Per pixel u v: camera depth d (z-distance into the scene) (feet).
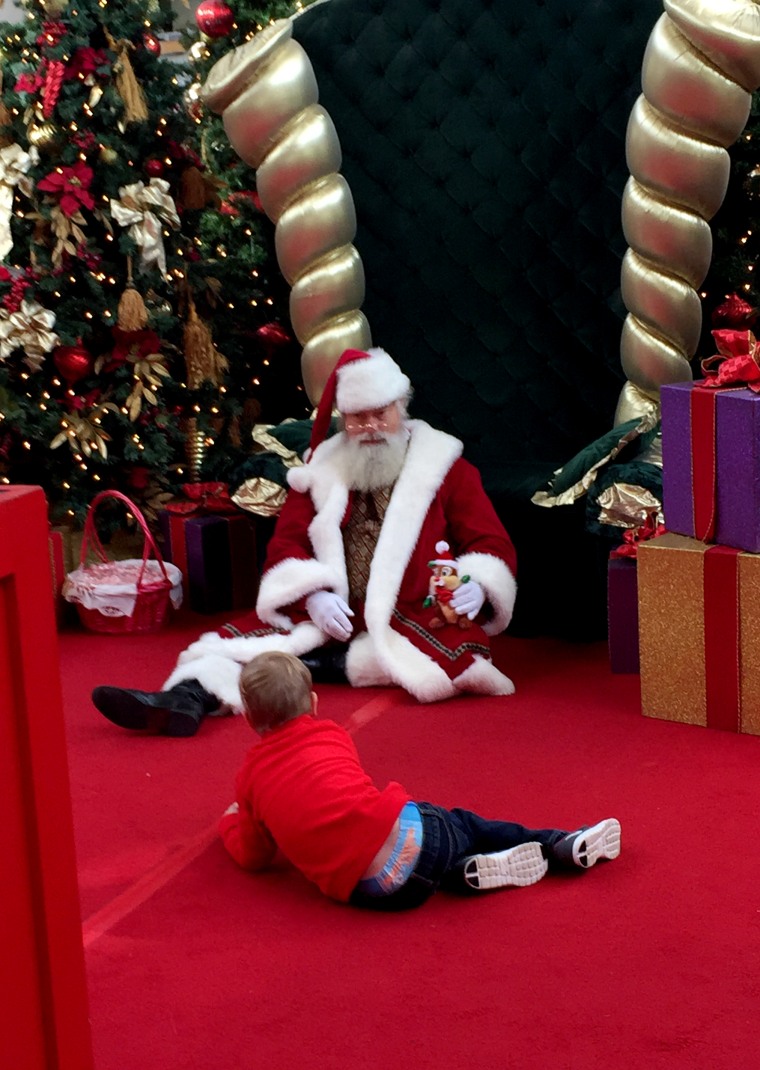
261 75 15.78
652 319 14.90
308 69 16.05
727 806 10.17
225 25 17.39
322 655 13.48
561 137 15.56
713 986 7.64
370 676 13.28
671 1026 7.25
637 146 14.47
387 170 16.48
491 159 15.96
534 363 16.19
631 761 11.18
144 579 15.89
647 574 11.99
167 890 9.24
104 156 16.22
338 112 16.53
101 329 16.98
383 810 8.59
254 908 8.92
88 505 17.08
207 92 15.93
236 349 18.28
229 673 12.83
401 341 16.80
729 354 12.10
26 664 5.20
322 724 9.09
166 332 17.76
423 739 11.92
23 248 16.55
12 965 5.22
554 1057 7.01
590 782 10.77
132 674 14.29
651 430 14.14
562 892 8.91
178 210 17.79
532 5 15.56
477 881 8.84
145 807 10.70
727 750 11.34
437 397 16.69
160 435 17.26
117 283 16.79
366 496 13.65
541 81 15.60
